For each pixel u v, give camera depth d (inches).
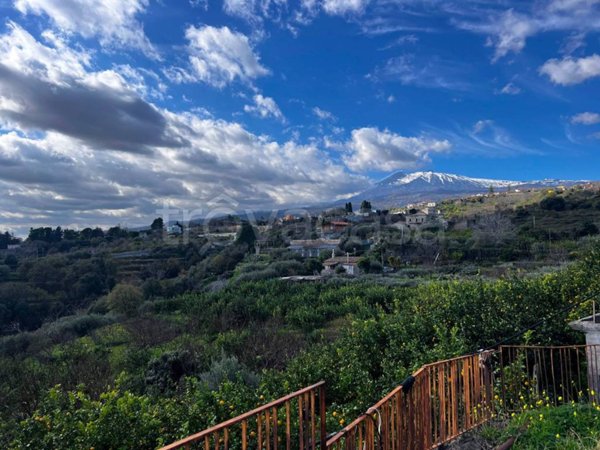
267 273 1530.5
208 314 1007.0
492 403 220.4
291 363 418.9
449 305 385.7
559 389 296.8
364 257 1771.7
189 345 753.6
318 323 884.0
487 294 388.8
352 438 126.8
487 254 1680.6
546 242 1616.6
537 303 367.9
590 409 193.9
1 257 1982.0
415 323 381.4
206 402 262.4
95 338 975.0
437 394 193.3
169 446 82.4
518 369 263.0
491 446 178.5
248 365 592.1
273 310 1003.9
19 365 674.8
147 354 725.9
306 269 1674.5
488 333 346.0
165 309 1243.8
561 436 173.2
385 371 322.3
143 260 1980.8
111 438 233.6
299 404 113.8
